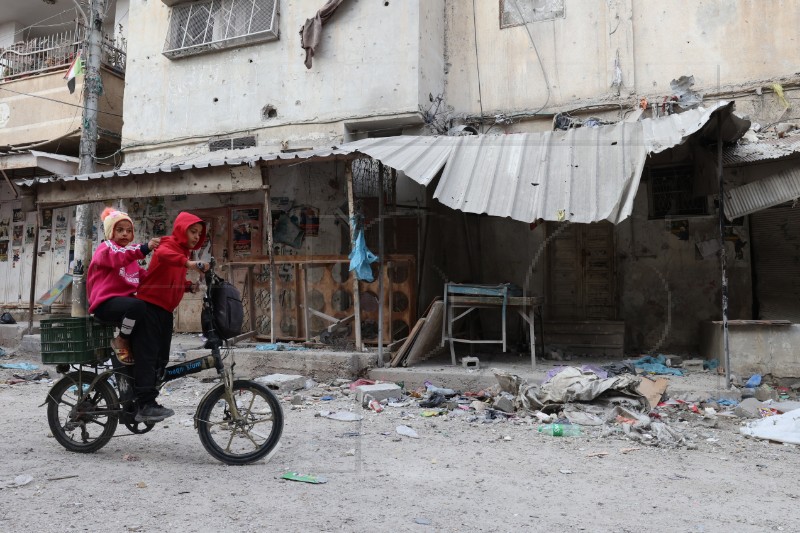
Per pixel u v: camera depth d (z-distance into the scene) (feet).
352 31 32.71
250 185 25.99
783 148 22.84
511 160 22.38
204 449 14.65
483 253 31.01
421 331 24.12
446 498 11.12
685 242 28.58
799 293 26.08
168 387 23.56
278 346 26.37
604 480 12.39
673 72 29.17
